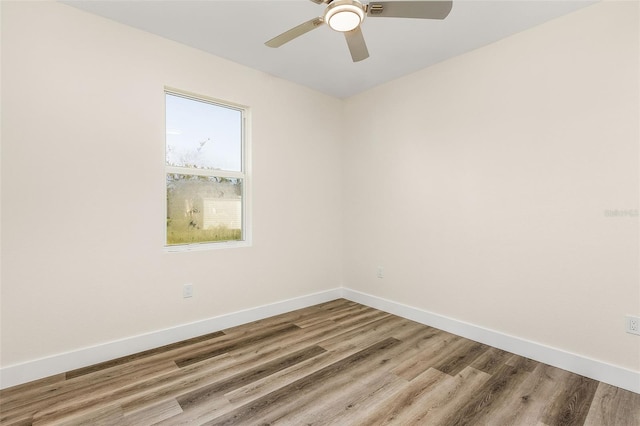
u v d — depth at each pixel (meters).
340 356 2.42
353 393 1.94
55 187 2.12
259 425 1.66
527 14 2.20
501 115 2.54
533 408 1.80
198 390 1.96
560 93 2.23
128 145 2.40
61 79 2.13
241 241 3.16
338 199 3.95
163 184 2.59
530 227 2.39
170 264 2.62
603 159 2.06
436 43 2.60
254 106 3.12
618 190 2.01
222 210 3.03
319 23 1.70
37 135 2.05
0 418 1.69
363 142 3.69
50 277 2.11
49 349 2.11
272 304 3.29
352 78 3.33
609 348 2.05
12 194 1.98
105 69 2.30
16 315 2.00
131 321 2.43
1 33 1.95
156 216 2.54
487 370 2.22
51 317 2.11
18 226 2.00
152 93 2.51
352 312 3.43
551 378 2.11
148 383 2.03
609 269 2.05
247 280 3.11
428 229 3.06
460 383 2.05
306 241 3.61
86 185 2.23
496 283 2.58
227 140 3.06
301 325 3.05
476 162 2.70
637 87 1.94
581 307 2.16
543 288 2.33
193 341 2.66
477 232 2.70
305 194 3.59
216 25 2.39
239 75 3.01
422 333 2.87
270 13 2.24
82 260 2.22
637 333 1.95
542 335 2.34
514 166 2.47
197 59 2.74
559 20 2.23
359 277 3.77
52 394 1.90
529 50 2.38
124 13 2.24
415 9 1.60
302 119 3.54
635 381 1.94
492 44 2.58
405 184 3.25
